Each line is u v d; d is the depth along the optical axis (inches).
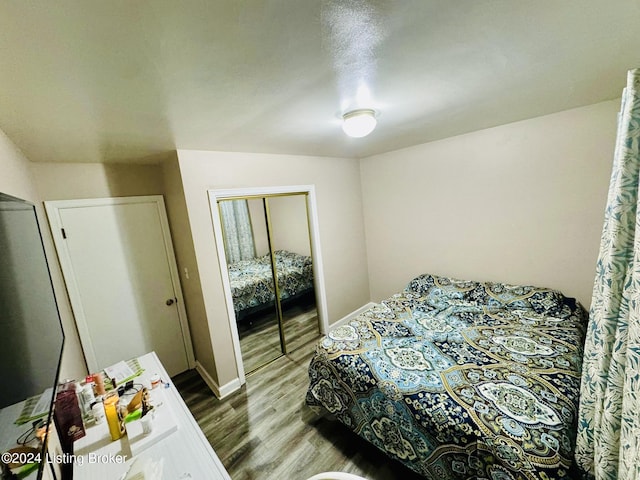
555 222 92.3
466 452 50.6
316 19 29.4
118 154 81.2
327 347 79.4
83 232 89.7
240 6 25.9
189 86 42.0
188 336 113.7
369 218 149.2
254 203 110.7
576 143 84.7
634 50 43.1
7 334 27.8
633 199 29.8
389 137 98.0
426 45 37.6
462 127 93.9
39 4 22.5
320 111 60.6
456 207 115.6
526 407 52.4
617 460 32.1
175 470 40.1
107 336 95.3
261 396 94.4
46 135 57.1
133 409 50.7
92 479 39.3
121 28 27.0
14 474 24.7
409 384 62.0
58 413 44.9
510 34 36.6
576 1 30.0
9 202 35.6
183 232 94.4
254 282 113.6
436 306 102.8
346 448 71.4
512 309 93.1
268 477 65.0
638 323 26.5
